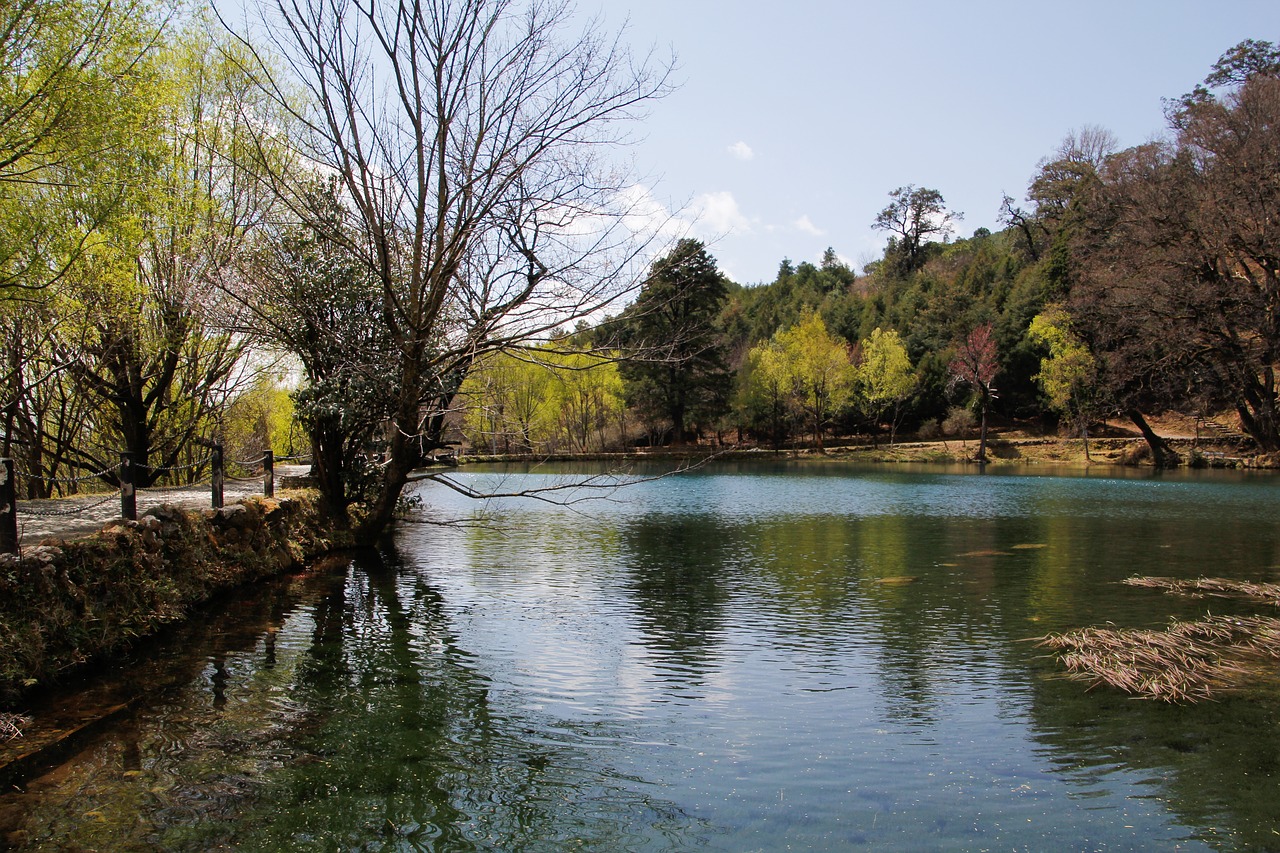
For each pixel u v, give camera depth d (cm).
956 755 602
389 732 646
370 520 1623
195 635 925
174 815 502
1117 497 2783
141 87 1133
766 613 1084
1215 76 5800
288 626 988
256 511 1280
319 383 1499
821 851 465
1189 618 1019
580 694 746
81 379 1562
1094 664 802
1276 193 3528
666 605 1133
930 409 6681
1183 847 469
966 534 1883
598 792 542
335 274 1448
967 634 962
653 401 5916
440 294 1332
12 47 945
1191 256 3734
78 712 668
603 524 2172
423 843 475
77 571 791
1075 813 511
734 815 510
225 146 1623
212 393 1922
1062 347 5122
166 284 1518
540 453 1798
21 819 492
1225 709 694
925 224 10419
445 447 1758
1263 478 3616
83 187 1062
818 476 4222
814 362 6275
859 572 1396
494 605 1133
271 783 552
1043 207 7956
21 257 1075
